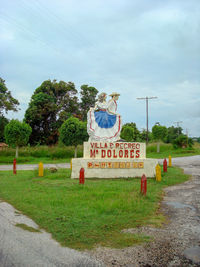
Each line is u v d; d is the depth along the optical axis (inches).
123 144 578.9
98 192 386.3
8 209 312.5
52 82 1744.6
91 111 586.2
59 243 215.9
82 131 1139.3
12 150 1222.3
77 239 223.5
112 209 301.1
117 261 186.9
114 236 231.1
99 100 602.2
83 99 1916.8
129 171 570.6
